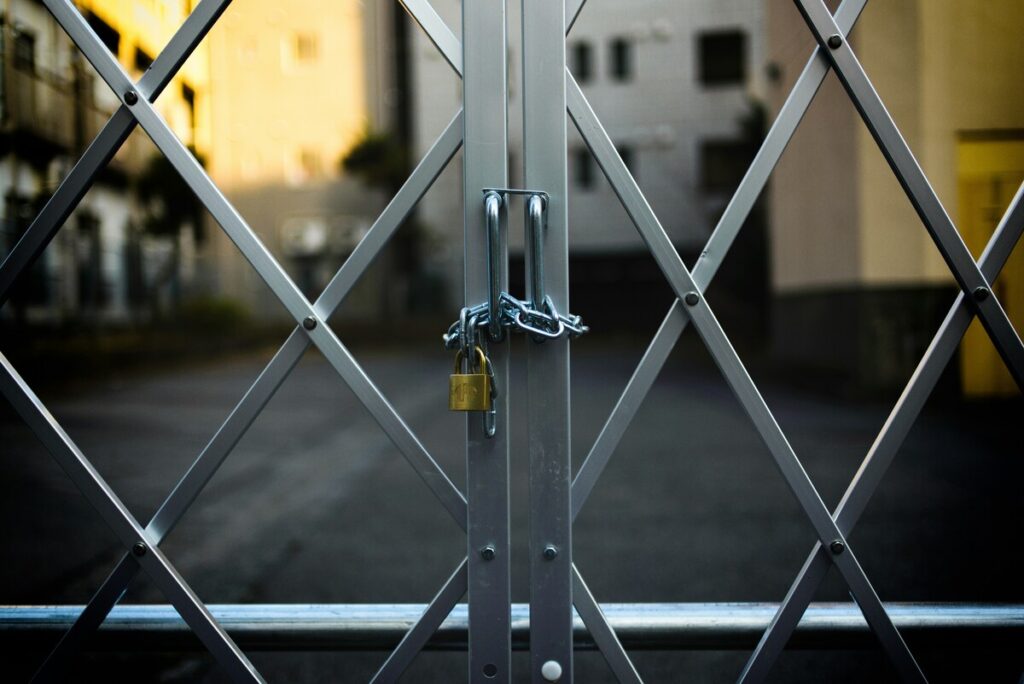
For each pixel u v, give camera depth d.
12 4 3.35
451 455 6.18
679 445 6.41
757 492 4.77
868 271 8.52
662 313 24.17
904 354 8.43
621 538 3.88
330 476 5.52
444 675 2.48
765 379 10.98
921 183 1.61
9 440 6.85
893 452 1.61
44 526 4.23
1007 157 4.34
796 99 1.57
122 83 1.60
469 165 1.51
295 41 23.70
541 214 1.46
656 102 22.77
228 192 23.83
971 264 1.60
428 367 15.08
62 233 10.57
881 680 2.38
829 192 9.61
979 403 6.21
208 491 5.11
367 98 24.42
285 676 2.48
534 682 1.59
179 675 2.47
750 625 1.69
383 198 25.36
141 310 13.75
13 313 9.39
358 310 25.62
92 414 8.34
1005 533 3.75
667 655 2.59
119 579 1.66
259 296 20.95
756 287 21.19
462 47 1.51
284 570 3.51
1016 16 3.70
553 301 1.52
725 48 22.45
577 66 23.11
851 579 1.61
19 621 1.74
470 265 1.52
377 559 3.63
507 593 1.57
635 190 1.55
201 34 1.61
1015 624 1.69
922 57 6.44
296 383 11.77
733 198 1.56
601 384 11.70
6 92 4.04
